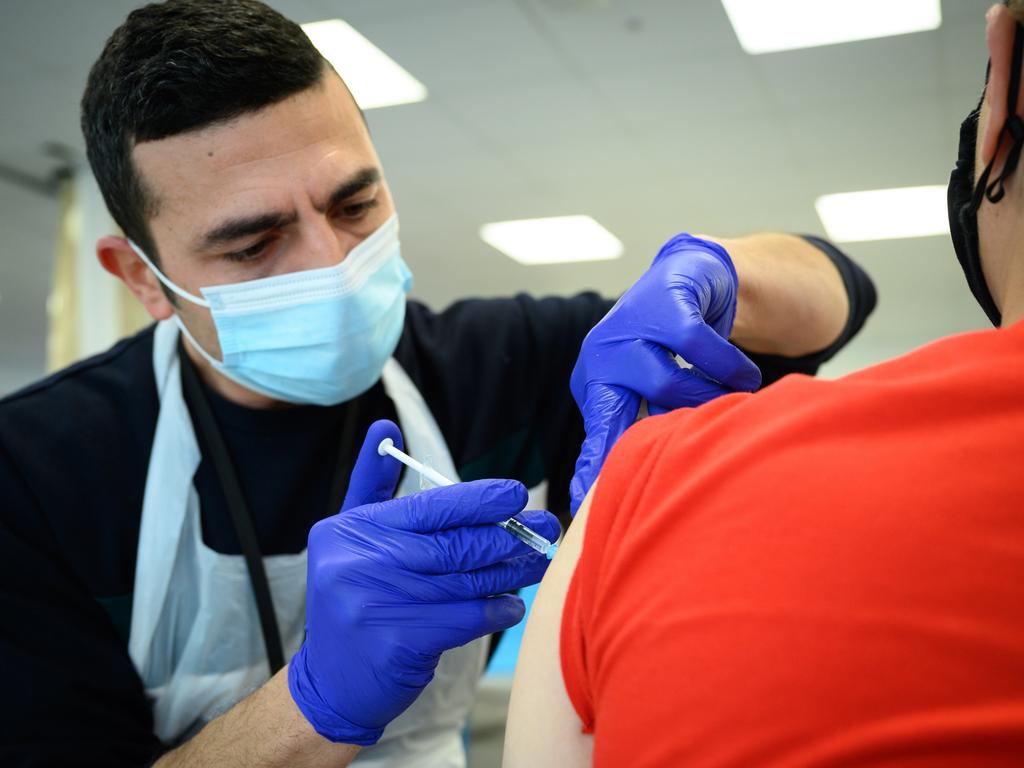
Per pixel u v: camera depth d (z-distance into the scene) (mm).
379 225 1170
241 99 984
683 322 805
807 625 372
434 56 3646
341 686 806
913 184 5168
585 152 4742
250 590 1197
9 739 1024
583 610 475
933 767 337
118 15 3260
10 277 6867
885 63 3635
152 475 1183
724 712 371
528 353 1460
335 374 1153
